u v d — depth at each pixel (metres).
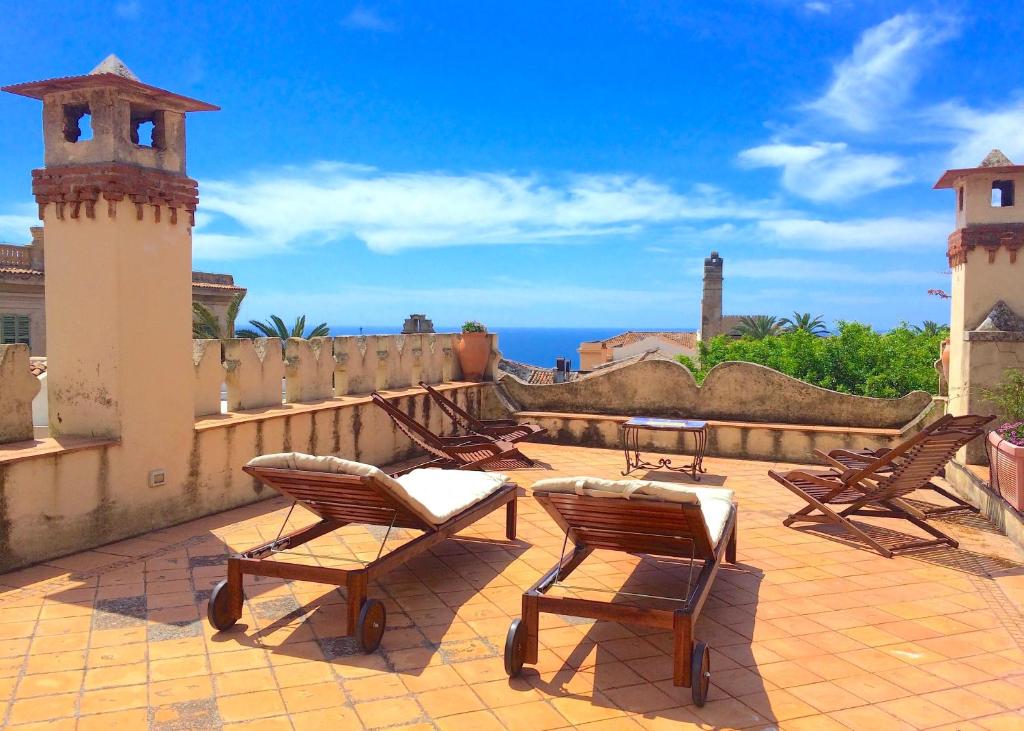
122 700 3.77
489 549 6.52
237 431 7.71
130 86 6.20
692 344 53.12
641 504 4.20
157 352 6.74
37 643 4.41
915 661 4.39
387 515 5.15
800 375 22.75
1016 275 8.70
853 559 6.37
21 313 26.61
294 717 3.63
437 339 12.18
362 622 4.34
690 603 4.03
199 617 4.84
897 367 21.70
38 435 6.65
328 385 9.58
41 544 5.82
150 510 6.75
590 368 46.59
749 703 3.87
